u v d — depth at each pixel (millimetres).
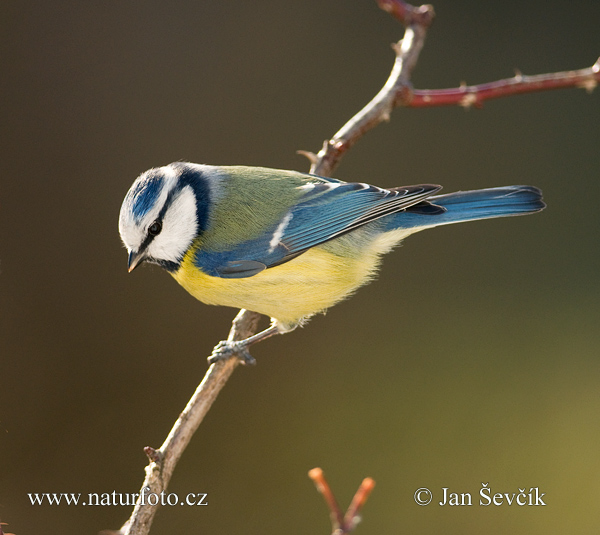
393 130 12875
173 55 13055
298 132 12875
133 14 13062
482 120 12852
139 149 12500
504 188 7348
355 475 9781
